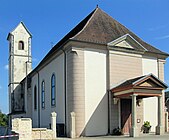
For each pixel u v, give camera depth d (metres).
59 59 26.69
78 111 22.77
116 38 25.83
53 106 28.39
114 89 23.89
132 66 25.84
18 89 51.56
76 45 23.45
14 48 52.50
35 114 36.97
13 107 50.78
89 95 23.39
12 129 18.58
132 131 21.73
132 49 25.88
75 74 23.17
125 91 22.78
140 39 28.86
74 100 22.97
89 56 23.84
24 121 18.64
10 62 52.88
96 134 23.17
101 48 24.50
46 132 20.20
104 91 24.14
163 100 27.39
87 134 22.80
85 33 24.81
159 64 28.05
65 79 24.86
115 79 24.70
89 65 23.73
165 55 28.34
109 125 23.83
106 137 21.41
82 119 22.75
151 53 27.38
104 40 24.92
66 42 23.66
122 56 25.36
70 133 22.30
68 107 23.72
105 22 27.78
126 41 25.75
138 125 25.69
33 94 38.88
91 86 23.58
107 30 26.75
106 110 23.97
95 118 23.34
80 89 23.03
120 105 24.53
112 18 29.08
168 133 24.92
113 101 24.14
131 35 28.47
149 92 22.67
